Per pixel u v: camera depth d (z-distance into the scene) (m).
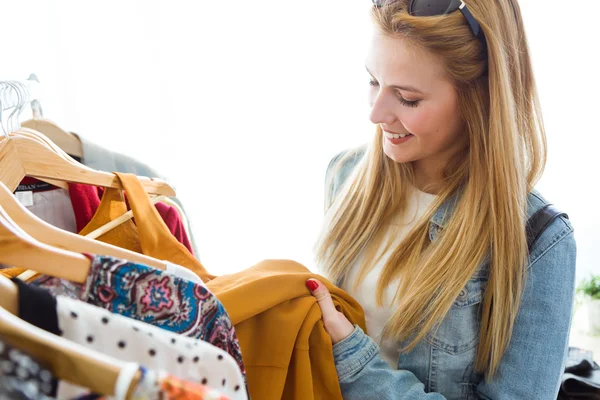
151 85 1.70
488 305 0.89
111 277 0.54
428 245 0.95
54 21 1.61
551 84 1.67
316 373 0.85
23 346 0.38
